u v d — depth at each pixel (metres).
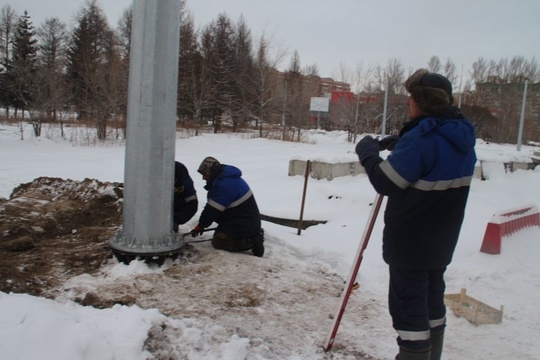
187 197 5.18
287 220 7.38
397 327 2.63
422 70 2.64
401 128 2.68
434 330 2.82
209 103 31.39
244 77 35.12
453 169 2.46
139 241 4.28
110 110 22.75
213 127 34.72
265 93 32.94
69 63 34.28
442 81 2.56
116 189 6.41
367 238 3.05
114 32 35.47
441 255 2.57
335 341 3.30
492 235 5.29
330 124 47.66
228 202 4.82
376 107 38.94
